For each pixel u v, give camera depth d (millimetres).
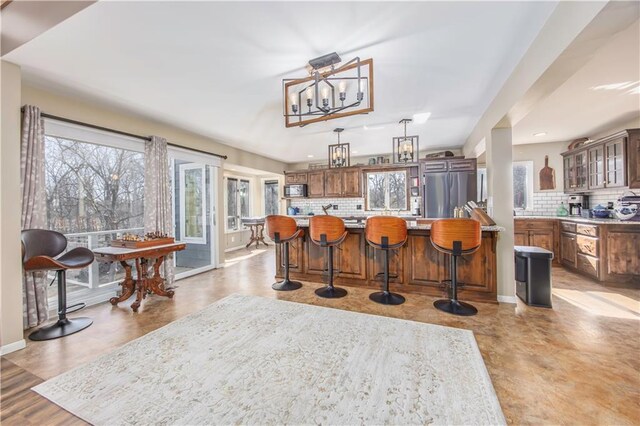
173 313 2994
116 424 1459
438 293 3357
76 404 1608
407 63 2480
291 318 2760
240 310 2992
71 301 3285
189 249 5316
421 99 3340
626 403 1563
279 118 3959
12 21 1841
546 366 1924
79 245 3537
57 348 2277
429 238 3396
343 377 1804
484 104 3496
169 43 2123
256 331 2482
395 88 3035
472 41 2143
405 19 1878
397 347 2172
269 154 6789
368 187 6750
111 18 1815
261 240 8148
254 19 1852
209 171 5277
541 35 1983
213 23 1884
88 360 2088
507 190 3219
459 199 4633
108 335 2498
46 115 2842
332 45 2178
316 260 4074
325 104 2396
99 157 3744
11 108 2299
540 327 2531
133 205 4152
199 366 1951
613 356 2043
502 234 3191
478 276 3205
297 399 1609
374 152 6746
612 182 4012
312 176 7031
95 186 3707
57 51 2203
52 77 2646
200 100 3270
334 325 2584
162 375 1855
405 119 4133
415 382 1742
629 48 2205
